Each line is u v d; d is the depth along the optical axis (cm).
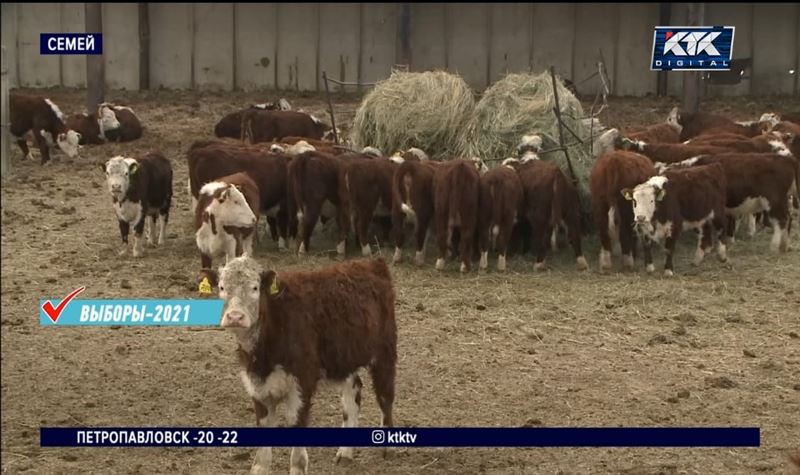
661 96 3102
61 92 3009
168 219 1538
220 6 3178
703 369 946
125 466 744
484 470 736
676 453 766
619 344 1016
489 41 3191
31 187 1744
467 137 1531
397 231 1312
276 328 661
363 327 704
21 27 3139
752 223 1474
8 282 1191
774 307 1137
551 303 1145
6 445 779
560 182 1288
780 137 1636
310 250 1380
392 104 1566
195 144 1459
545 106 1502
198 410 851
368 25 3183
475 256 1352
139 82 3155
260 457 686
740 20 3094
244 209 1162
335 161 1346
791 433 804
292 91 3156
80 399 872
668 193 1252
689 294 1184
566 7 3158
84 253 1331
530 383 910
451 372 934
